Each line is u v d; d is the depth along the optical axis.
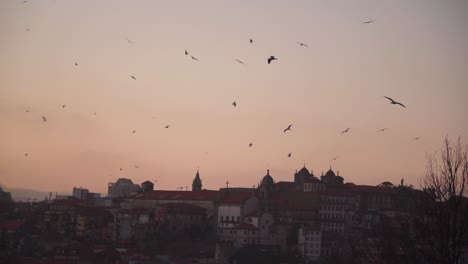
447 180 125.56
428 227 127.69
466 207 124.75
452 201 123.44
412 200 161.38
